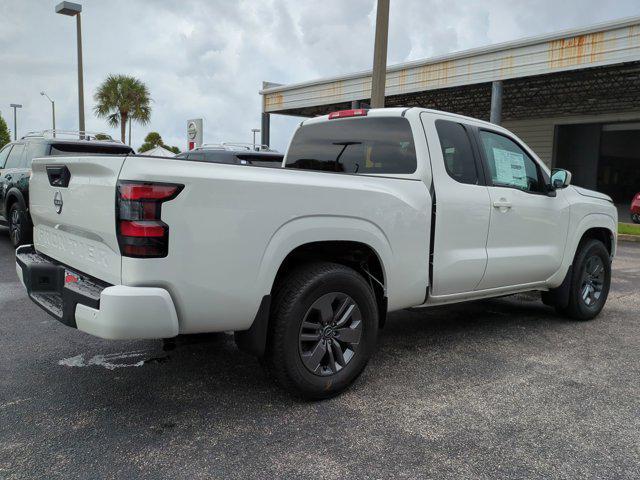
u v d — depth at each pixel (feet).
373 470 8.56
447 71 55.62
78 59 55.67
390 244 12.07
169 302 8.98
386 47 27.32
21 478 8.14
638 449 9.37
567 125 96.43
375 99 27.76
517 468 8.70
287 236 10.25
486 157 14.78
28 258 12.16
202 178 9.16
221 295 9.57
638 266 31.22
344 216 11.13
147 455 8.87
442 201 13.16
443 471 8.57
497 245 14.83
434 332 16.40
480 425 10.14
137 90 114.73
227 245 9.52
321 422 10.17
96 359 13.29
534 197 15.93
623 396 11.59
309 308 10.64
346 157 14.84
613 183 99.66
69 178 10.57
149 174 8.75
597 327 17.30
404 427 10.02
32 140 29.09
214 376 12.34
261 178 9.90
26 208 27.40
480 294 14.92
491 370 13.09
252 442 9.37
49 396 11.09
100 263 9.71
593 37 44.42
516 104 81.87
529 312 19.25
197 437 9.50
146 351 13.93
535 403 11.17
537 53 48.24
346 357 11.42
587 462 8.92
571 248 17.33
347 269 11.27
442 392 11.69
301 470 8.52
